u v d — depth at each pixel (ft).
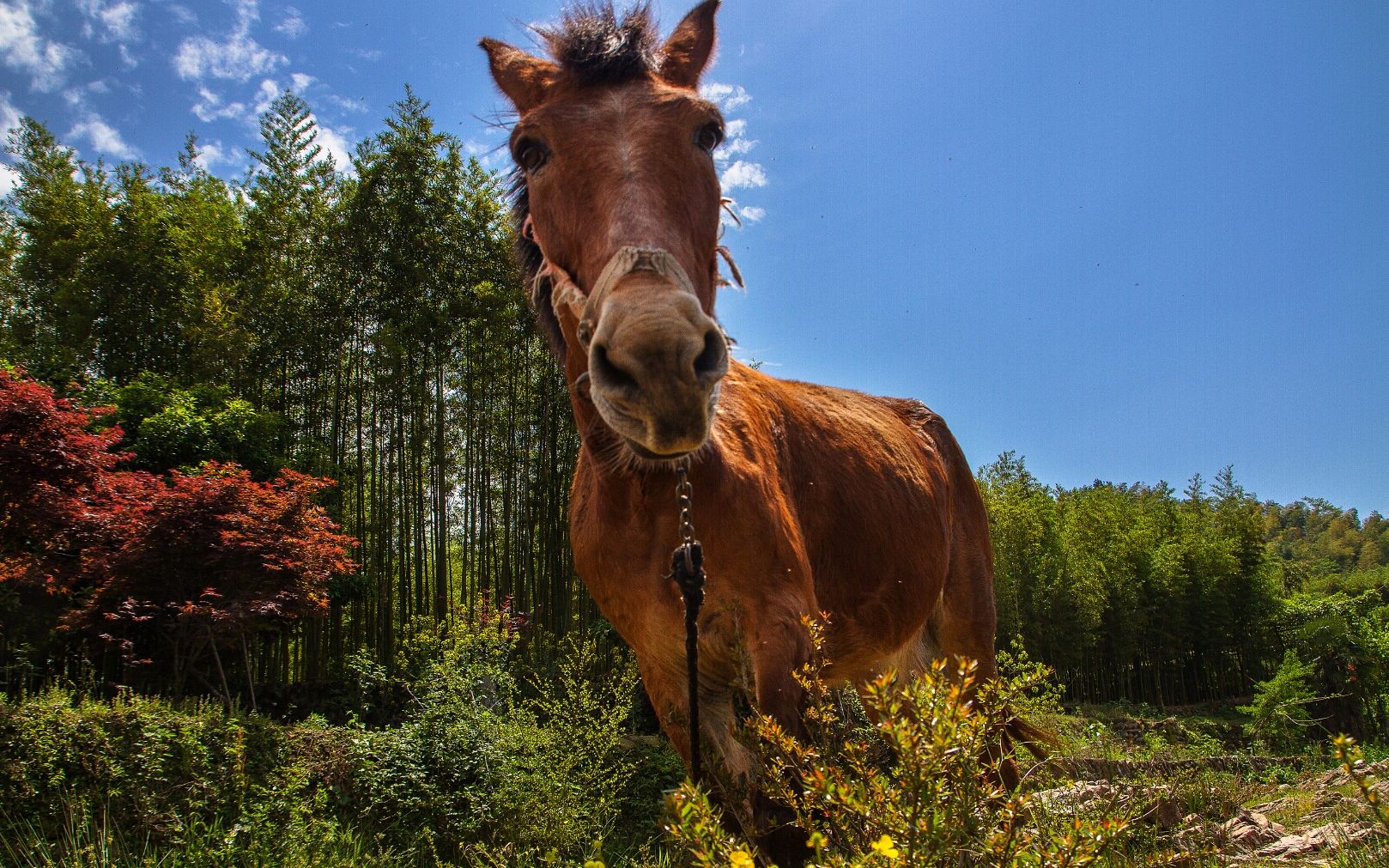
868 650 10.74
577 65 6.72
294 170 60.18
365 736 24.11
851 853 4.71
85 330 54.54
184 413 45.55
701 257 6.44
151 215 59.41
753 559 7.55
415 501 59.36
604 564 8.39
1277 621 108.58
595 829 20.29
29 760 18.85
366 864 18.12
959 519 14.38
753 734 5.81
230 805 19.44
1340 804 15.52
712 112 6.53
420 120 56.65
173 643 33.45
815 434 10.53
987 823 4.51
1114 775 11.70
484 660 27.43
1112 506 123.85
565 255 6.46
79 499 30.37
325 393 58.34
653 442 4.87
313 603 36.17
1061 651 89.97
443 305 55.72
